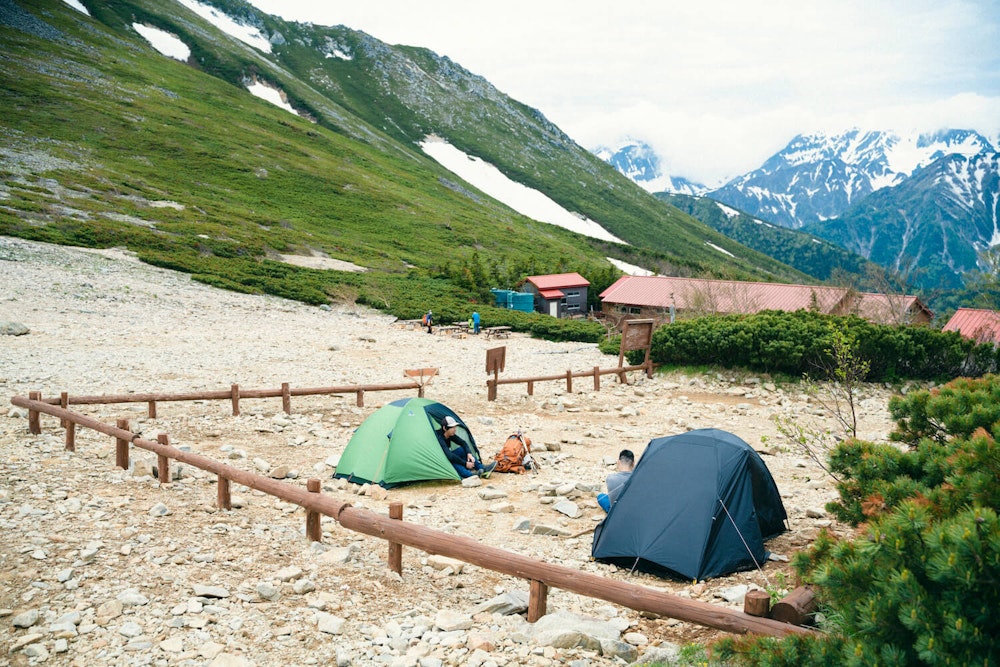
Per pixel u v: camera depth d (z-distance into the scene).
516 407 20.05
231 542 8.44
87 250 44.62
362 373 23.88
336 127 164.88
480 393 21.88
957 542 3.61
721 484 8.85
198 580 7.29
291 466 12.98
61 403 13.72
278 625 6.50
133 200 66.38
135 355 22.66
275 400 18.62
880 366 22.42
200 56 172.00
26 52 112.94
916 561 4.03
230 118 124.31
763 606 5.55
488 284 71.06
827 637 4.39
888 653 3.73
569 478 13.04
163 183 80.44
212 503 9.86
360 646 6.20
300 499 8.55
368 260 70.50
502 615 7.05
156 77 129.25
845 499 7.22
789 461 14.28
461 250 96.00
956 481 4.88
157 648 5.90
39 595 6.64
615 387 23.33
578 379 24.88
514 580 8.33
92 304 31.91
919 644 3.56
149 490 10.13
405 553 8.88
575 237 150.25
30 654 5.66
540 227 150.00
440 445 12.73
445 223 110.50
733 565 8.51
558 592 8.01
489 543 9.45
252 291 43.62
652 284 61.28
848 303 45.00
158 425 14.84
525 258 100.00
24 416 13.93
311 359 25.81
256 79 173.25
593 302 77.38
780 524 9.85
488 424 17.67
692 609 5.80
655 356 25.36
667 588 8.12
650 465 9.37
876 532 4.24
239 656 5.82
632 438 16.48
